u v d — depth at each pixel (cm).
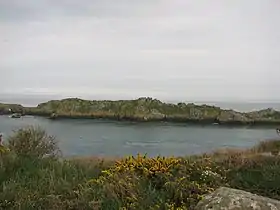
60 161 952
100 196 645
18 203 588
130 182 729
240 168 1043
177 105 7044
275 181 874
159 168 807
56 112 7412
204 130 5391
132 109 7150
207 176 848
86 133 4584
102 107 7425
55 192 668
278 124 6316
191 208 621
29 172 777
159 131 5088
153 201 650
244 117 6444
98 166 978
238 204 566
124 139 4009
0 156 840
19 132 1139
